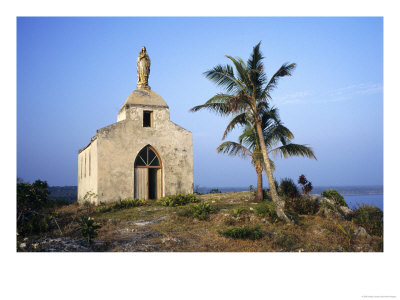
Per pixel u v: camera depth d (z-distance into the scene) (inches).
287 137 618.5
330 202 631.2
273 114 616.4
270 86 529.0
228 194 819.4
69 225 457.4
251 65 539.8
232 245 391.2
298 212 582.9
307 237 442.6
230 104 505.0
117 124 765.9
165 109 826.2
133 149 773.9
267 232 441.7
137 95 814.5
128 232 433.7
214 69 536.1
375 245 407.5
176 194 751.7
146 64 850.8
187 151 836.0
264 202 629.0
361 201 639.8
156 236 414.6
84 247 355.6
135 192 772.6
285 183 720.3
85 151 890.7
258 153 622.2
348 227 496.7
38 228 420.5
